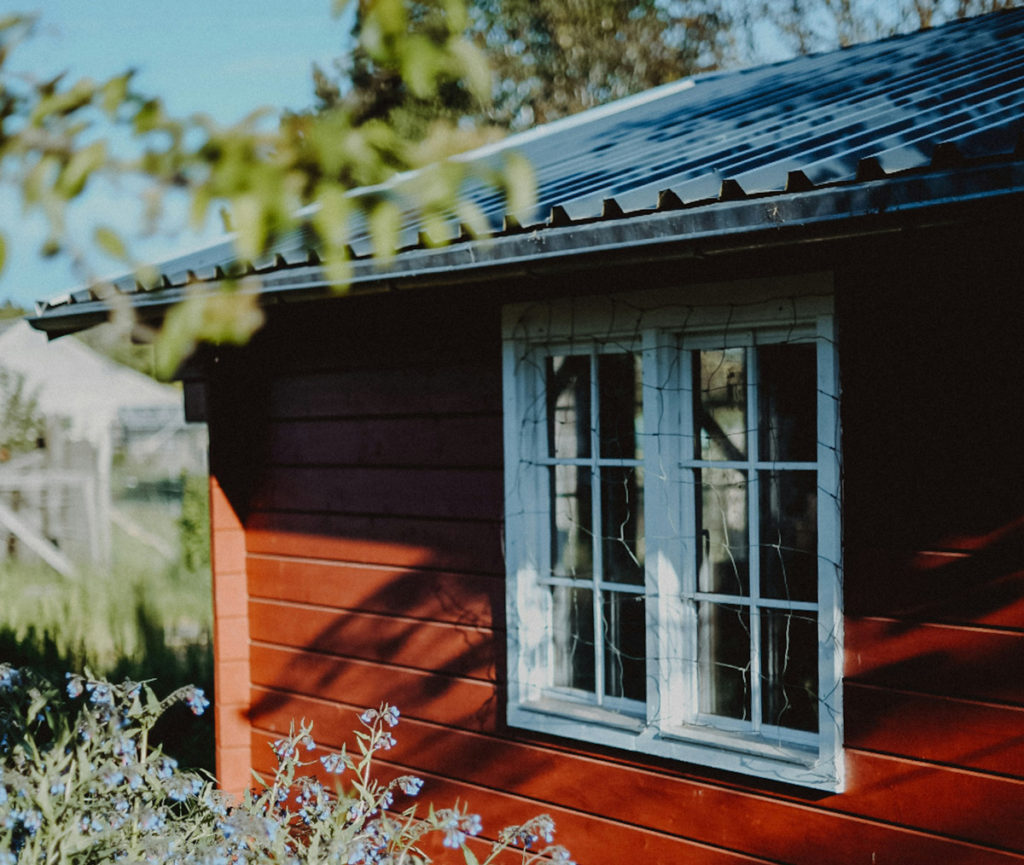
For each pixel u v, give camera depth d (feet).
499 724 14.07
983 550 9.93
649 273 12.26
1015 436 9.71
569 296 13.09
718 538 12.34
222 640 17.60
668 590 12.30
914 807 10.41
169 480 78.33
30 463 53.72
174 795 11.23
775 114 14.21
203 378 18.03
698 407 12.40
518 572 13.74
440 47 5.59
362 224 14.15
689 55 62.75
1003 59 13.78
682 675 12.42
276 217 5.49
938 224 8.23
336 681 16.33
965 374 9.99
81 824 10.77
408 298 13.98
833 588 10.82
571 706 13.51
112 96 5.25
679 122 17.01
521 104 60.29
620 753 12.78
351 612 16.10
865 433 10.63
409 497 15.21
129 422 86.38
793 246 9.43
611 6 59.98
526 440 13.76
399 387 15.29
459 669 14.60
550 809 13.53
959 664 10.09
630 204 9.71
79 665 27.09
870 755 10.68
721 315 11.66
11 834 10.43
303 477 16.80
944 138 8.27
